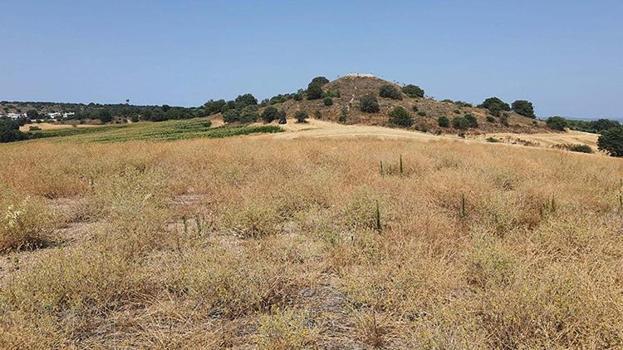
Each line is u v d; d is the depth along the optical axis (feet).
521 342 11.50
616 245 18.38
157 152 51.31
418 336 11.61
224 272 14.99
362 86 399.03
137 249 19.03
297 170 38.96
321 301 15.07
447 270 15.96
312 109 333.62
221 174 36.91
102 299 14.67
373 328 12.84
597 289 13.09
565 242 18.89
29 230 20.65
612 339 11.34
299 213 24.09
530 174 37.86
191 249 18.88
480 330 12.00
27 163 43.34
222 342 12.32
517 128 312.29
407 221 21.94
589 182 35.35
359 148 62.08
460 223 22.49
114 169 41.14
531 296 12.50
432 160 46.06
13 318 12.56
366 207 23.12
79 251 17.21
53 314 13.73
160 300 14.88
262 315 12.94
